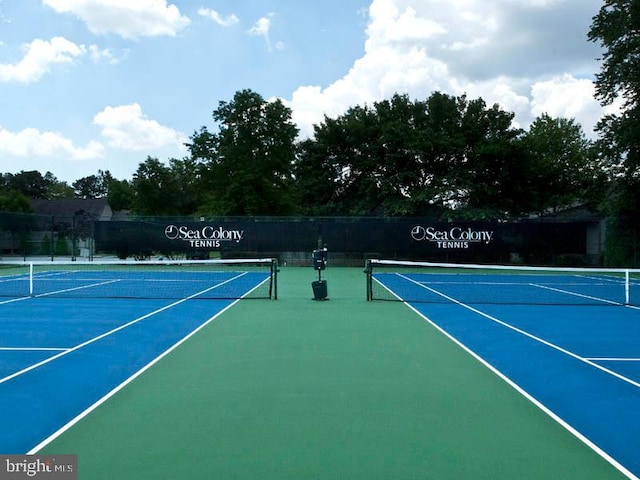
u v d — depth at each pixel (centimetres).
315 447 555
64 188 12362
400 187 3888
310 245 3266
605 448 559
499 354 980
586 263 3338
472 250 3225
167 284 2267
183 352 980
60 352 974
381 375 830
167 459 525
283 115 4697
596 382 801
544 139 5950
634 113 3192
